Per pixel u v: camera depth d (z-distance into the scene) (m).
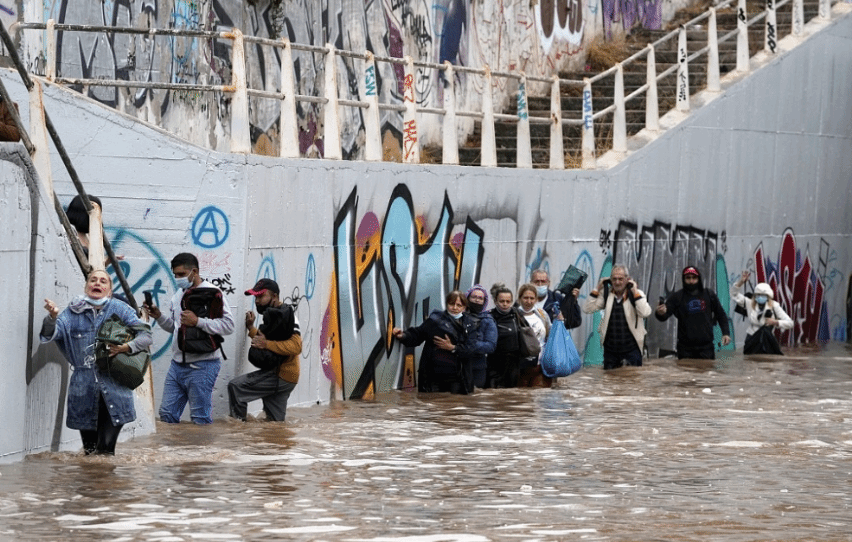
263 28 23.83
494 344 19.83
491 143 23.41
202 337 15.78
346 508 10.97
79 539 9.59
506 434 15.69
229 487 11.82
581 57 34.50
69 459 13.02
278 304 16.53
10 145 12.53
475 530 10.11
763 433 16.00
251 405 17.19
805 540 9.98
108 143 16.88
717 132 29.11
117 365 12.93
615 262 26.39
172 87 16.97
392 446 14.59
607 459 13.88
